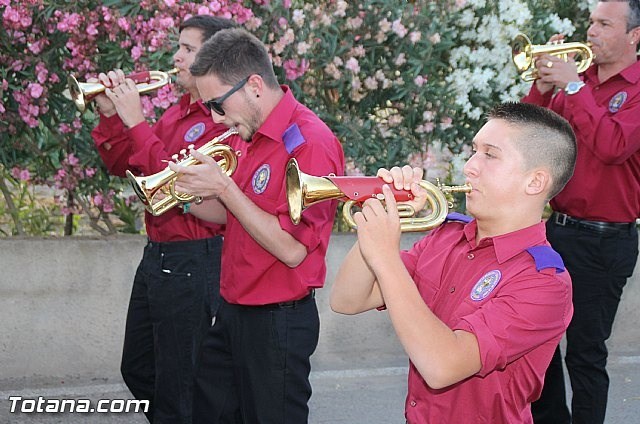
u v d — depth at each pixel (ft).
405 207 7.27
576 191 13.32
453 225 8.35
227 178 9.84
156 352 12.59
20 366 16.22
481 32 18.89
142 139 12.32
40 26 16.75
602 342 13.48
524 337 7.03
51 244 16.25
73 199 18.42
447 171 19.67
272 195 10.24
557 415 13.64
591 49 13.56
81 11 16.47
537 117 7.41
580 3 19.79
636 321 19.17
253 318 10.45
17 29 16.51
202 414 11.03
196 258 12.38
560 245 13.61
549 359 7.50
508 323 6.99
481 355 6.84
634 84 13.34
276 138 10.24
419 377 7.72
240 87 10.19
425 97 18.42
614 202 13.23
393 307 6.84
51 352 16.37
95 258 16.46
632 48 13.52
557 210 13.73
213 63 10.19
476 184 7.47
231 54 10.18
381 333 18.17
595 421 13.47
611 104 13.44
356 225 7.07
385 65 18.38
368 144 18.33
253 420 10.59
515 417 7.50
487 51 18.81
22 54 16.83
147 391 13.15
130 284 16.67
